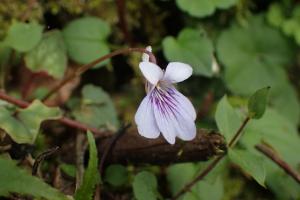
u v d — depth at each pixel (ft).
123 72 0.90
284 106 0.92
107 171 0.72
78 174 0.69
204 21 0.91
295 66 0.96
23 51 0.75
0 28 0.82
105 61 0.80
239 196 0.86
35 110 0.69
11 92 0.79
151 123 0.61
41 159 0.64
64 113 0.77
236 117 0.67
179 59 0.81
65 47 0.80
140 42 0.92
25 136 0.66
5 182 0.57
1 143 0.67
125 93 0.90
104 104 0.79
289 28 0.93
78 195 0.61
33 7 0.83
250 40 0.93
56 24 0.86
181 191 0.72
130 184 0.75
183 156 0.68
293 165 0.80
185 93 0.89
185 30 0.83
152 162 0.71
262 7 0.95
